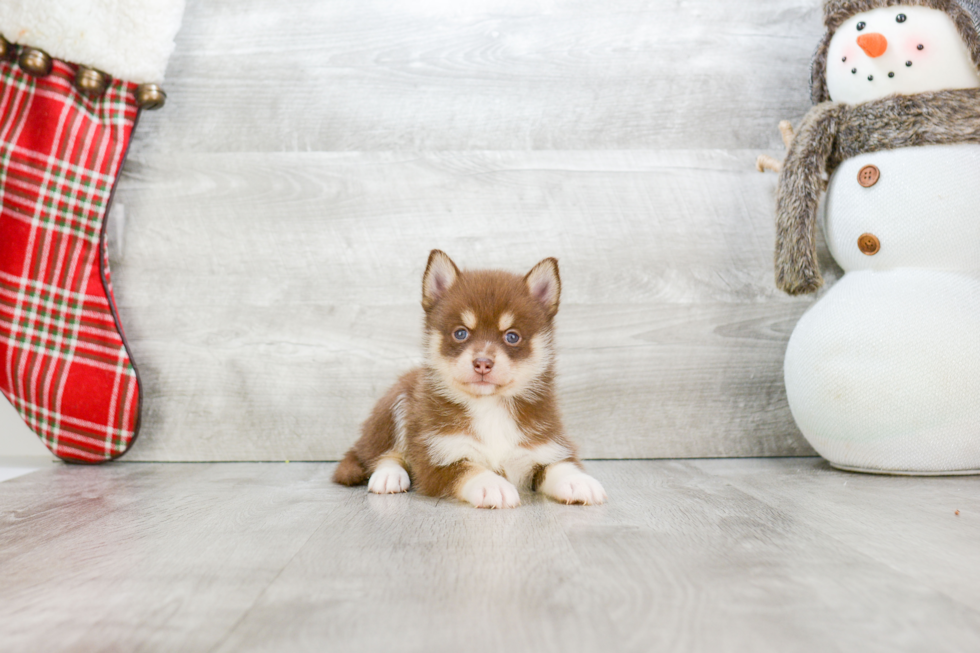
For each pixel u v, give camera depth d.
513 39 0.98
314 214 0.97
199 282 0.96
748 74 0.99
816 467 0.91
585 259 0.97
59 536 0.66
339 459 0.96
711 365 0.98
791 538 0.65
